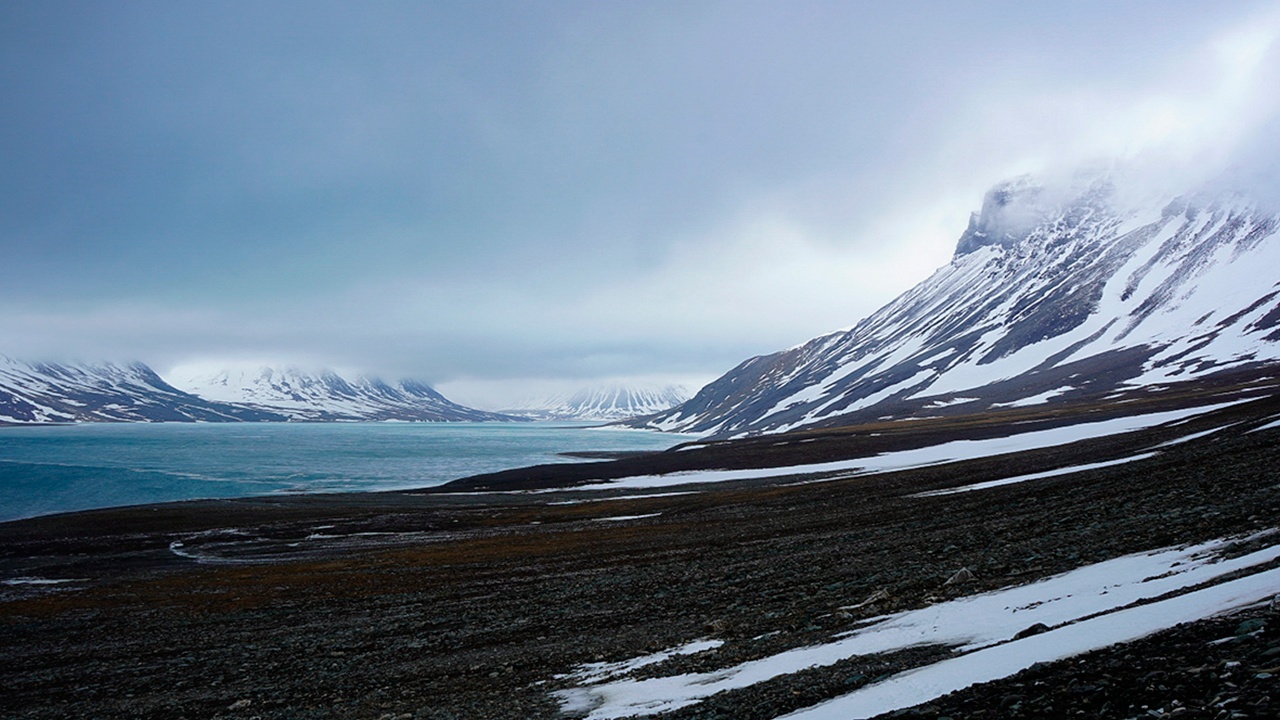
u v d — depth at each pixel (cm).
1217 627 824
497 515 6662
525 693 1658
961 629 1365
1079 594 1423
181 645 2794
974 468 6122
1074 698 749
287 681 2156
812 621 1875
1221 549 1455
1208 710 624
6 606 3806
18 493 10031
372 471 13200
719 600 2458
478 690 1775
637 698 1396
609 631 2247
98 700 2181
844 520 4150
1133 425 8519
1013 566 2064
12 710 2156
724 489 7644
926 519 3666
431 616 2866
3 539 6053
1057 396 16988
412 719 1579
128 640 2950
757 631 1891
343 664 2286
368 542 5469
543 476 10462
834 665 1305
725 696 1249
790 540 3644
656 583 2952
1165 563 1501
